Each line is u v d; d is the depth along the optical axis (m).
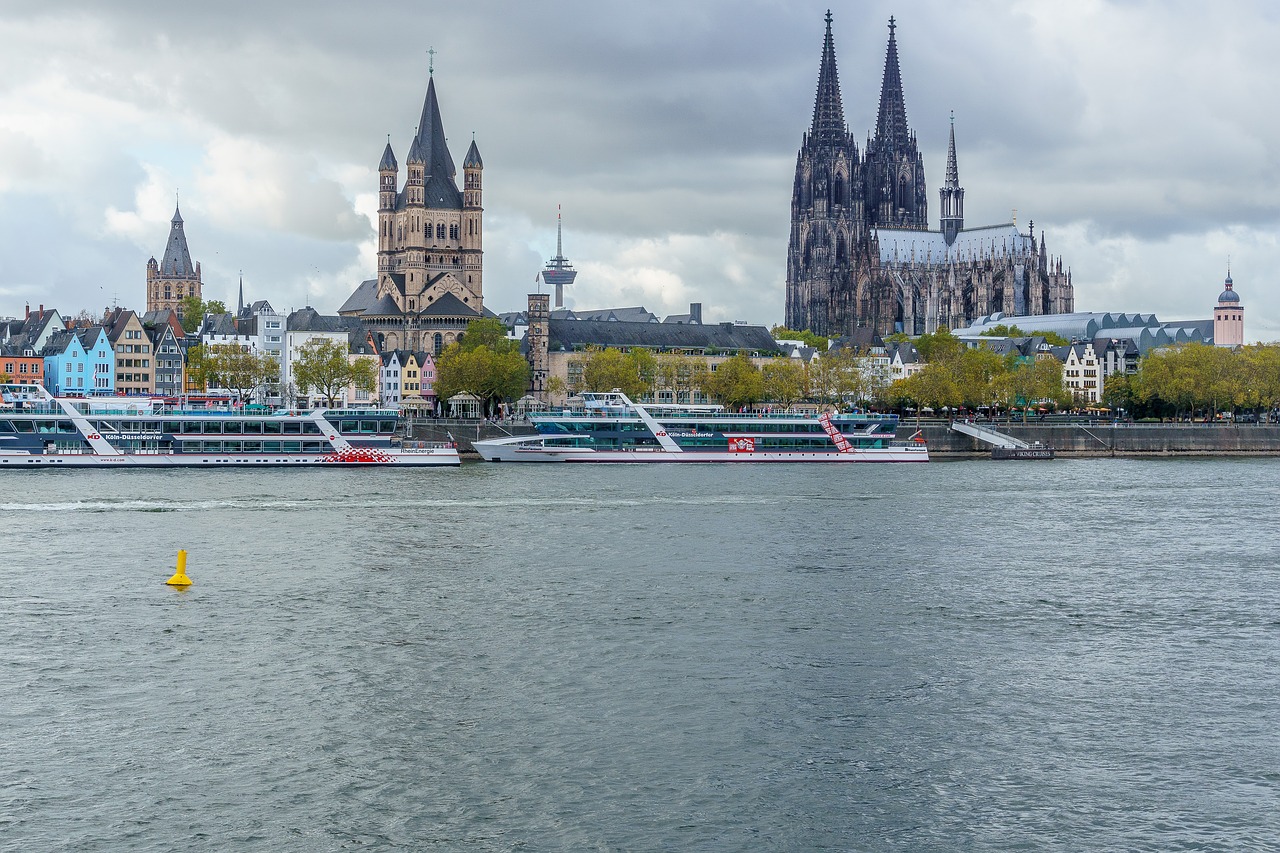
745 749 70.50
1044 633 95.25
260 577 113.75
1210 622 98.94
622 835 60.75
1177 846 59.94
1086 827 61.72
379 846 59.56
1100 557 127.56
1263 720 75.44
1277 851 59.38
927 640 92.94
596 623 97.00
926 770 68.00
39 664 85.12
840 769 68.00
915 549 131.50
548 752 69.94
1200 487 198.50
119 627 95.00
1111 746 71.25
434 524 146.50
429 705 77.19
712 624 96.94
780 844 60.03
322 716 75.31
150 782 65.88
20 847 59.09
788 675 83.69
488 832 60.91
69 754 69.38
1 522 145.38
